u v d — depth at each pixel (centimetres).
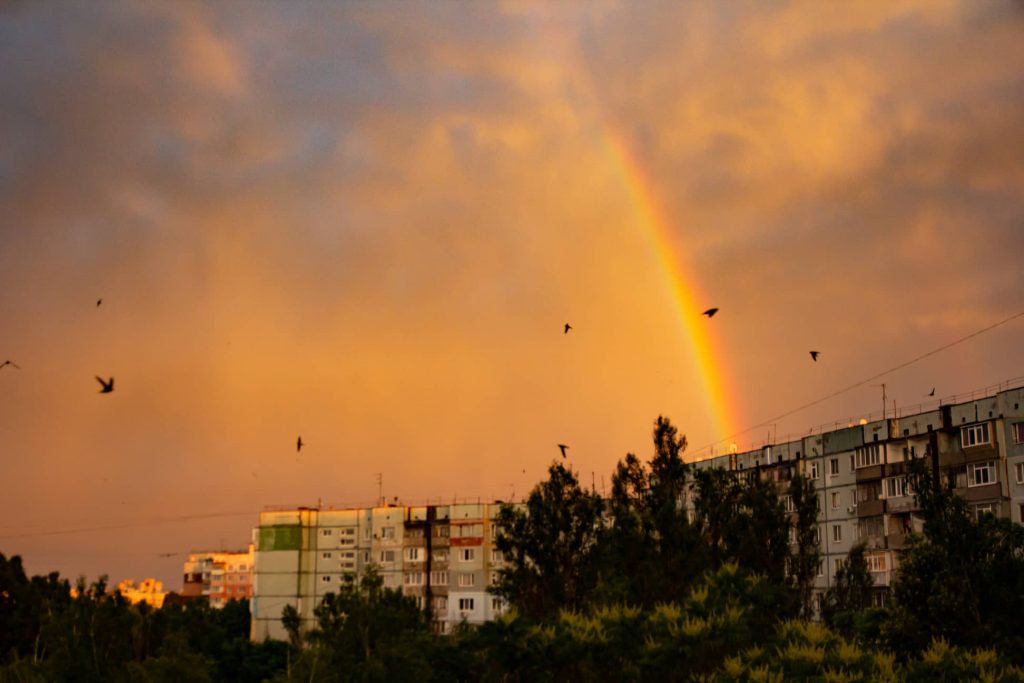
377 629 5000
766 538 5822
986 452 6938
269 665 9738
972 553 4028
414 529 12169
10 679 5062
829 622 6003
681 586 5312
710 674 2916
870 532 7881
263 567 12838
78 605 5306
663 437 6562
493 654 3250
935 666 2791
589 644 3148
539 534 5631
